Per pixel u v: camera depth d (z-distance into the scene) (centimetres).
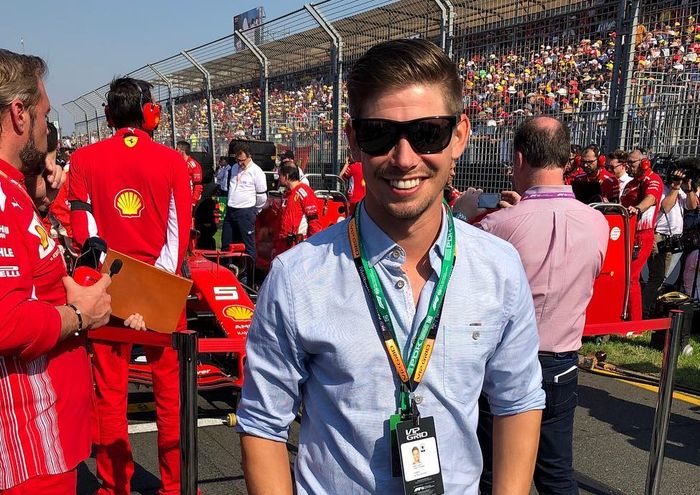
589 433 408
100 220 279
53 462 171
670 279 713
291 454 355
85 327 178
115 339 241
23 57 172
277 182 1182
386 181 120
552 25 817
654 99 721
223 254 668
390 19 1017
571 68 798
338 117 1110
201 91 1794
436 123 118
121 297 231
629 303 599
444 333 124
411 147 118
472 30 898
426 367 123
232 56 1523
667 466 362
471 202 331
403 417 122
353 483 124
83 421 185
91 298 181
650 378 500
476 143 891
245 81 1534
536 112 828
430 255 125
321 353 124
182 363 218
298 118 1284
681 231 674
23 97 166
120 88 280
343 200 786
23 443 164
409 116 117
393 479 122
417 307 125
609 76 757
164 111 2089
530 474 137
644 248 591
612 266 541
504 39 862
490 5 879
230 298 436
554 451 238
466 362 125
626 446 389
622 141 725
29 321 154
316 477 128
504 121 859
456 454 127
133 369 394
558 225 230
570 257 230
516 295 131
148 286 231
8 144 167
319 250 127
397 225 123
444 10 898
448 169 123
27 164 175
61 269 182
